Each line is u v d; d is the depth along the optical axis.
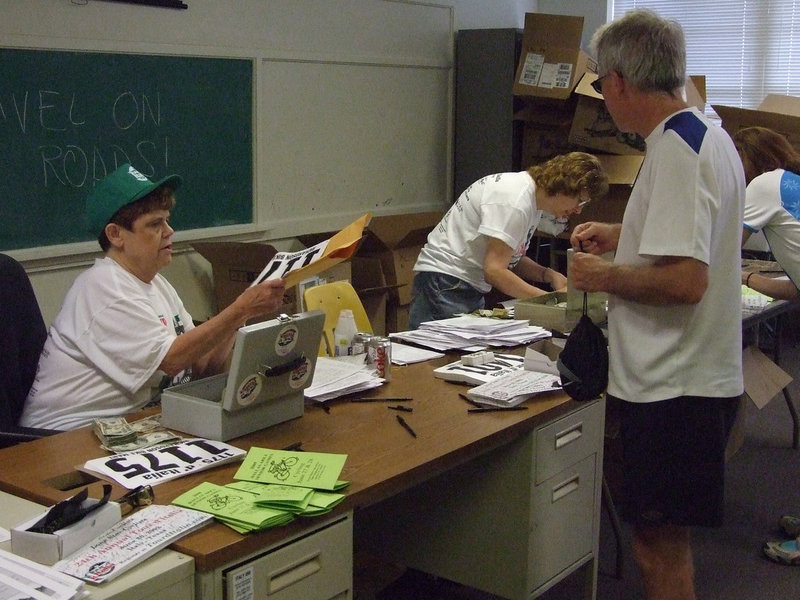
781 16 5.92
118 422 1.92
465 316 2.98
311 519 1.54
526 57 5.14
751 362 3.65
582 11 6.40
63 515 1.37
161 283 2.38
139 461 1.73
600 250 2.21
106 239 2.21
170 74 4.05
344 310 2.61
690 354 1.83
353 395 2.24
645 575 2.00
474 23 5.86
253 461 1.71
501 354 2.61
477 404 2.18
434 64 5.53
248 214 4.52
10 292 2.27
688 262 1.76
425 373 2.45
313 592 1.57
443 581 2.80
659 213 1.78
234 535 1.44
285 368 1.93
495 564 2.30
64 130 3.68
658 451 1.87
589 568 2.55
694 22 6.22
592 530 2.50
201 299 4.34
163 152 4.07
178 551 1.40
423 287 3.34
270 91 4.55
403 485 1.74
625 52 1.83
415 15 5.37
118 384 2.16
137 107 3.94
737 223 1.86
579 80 4.99
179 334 2.38
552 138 5.30
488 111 5.53
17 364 2.26
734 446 3.56
